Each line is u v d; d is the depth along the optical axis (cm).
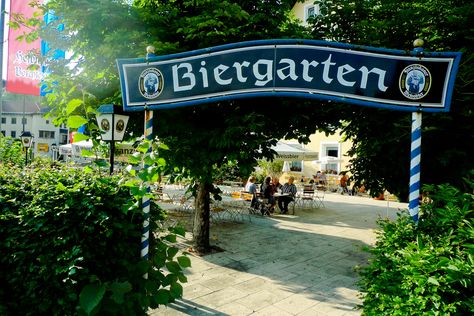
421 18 543
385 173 623
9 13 604
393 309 244
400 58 345
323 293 532
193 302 491
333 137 2120
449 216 272
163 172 627
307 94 357
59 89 612
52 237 275
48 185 304
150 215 338
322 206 1493
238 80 363
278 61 358
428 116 507
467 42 530
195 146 592
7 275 282
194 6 603
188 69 365
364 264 681
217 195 772
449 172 534
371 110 584
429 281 226
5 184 313
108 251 297
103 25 571
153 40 547
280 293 529
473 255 235
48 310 282
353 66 351
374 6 634
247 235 909
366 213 1328
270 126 604
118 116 456
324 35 632
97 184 308
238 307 478
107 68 600
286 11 655
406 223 296
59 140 5703
